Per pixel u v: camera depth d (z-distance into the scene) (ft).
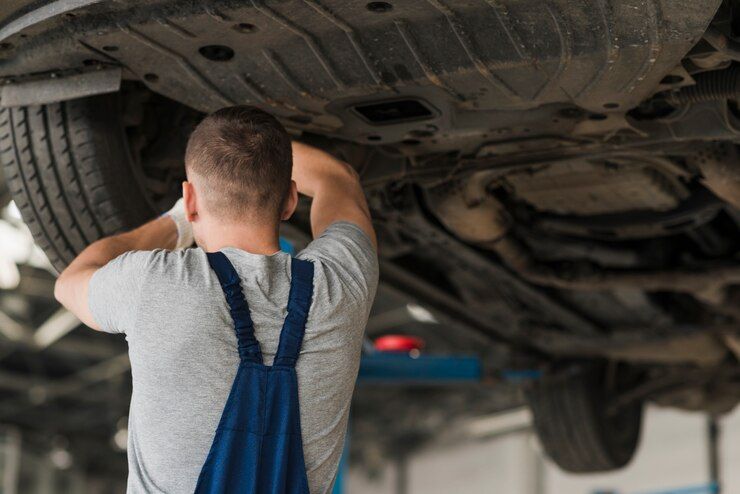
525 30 9.37
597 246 16.43
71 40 10.14
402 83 10.20
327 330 6.47
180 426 6.09
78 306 6.68
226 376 6.16
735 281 16.25
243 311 6.29
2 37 10.40
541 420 24.02
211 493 5.99
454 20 9.37
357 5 9.20
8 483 84.89
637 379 25.03
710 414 26.96
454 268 18.93
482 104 10.71
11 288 56.29
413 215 14.94
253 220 6.66
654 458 73.36
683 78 10.22
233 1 9.18
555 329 21.04
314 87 10.38
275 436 6.20
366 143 11.95
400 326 65.31
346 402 6.57
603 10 8.96
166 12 9.46
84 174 11.72
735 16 9.92
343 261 6.81
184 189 6.87
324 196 7.63
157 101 12.69
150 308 6.25
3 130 11.94
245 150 6.61
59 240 12.17
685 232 16.81
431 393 81.92
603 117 11.23
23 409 82.28
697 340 20.44
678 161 13.14
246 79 10.37
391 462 98.27
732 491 66.95
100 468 96.63
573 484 79.36
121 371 73.26
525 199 14.79
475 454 88.99
